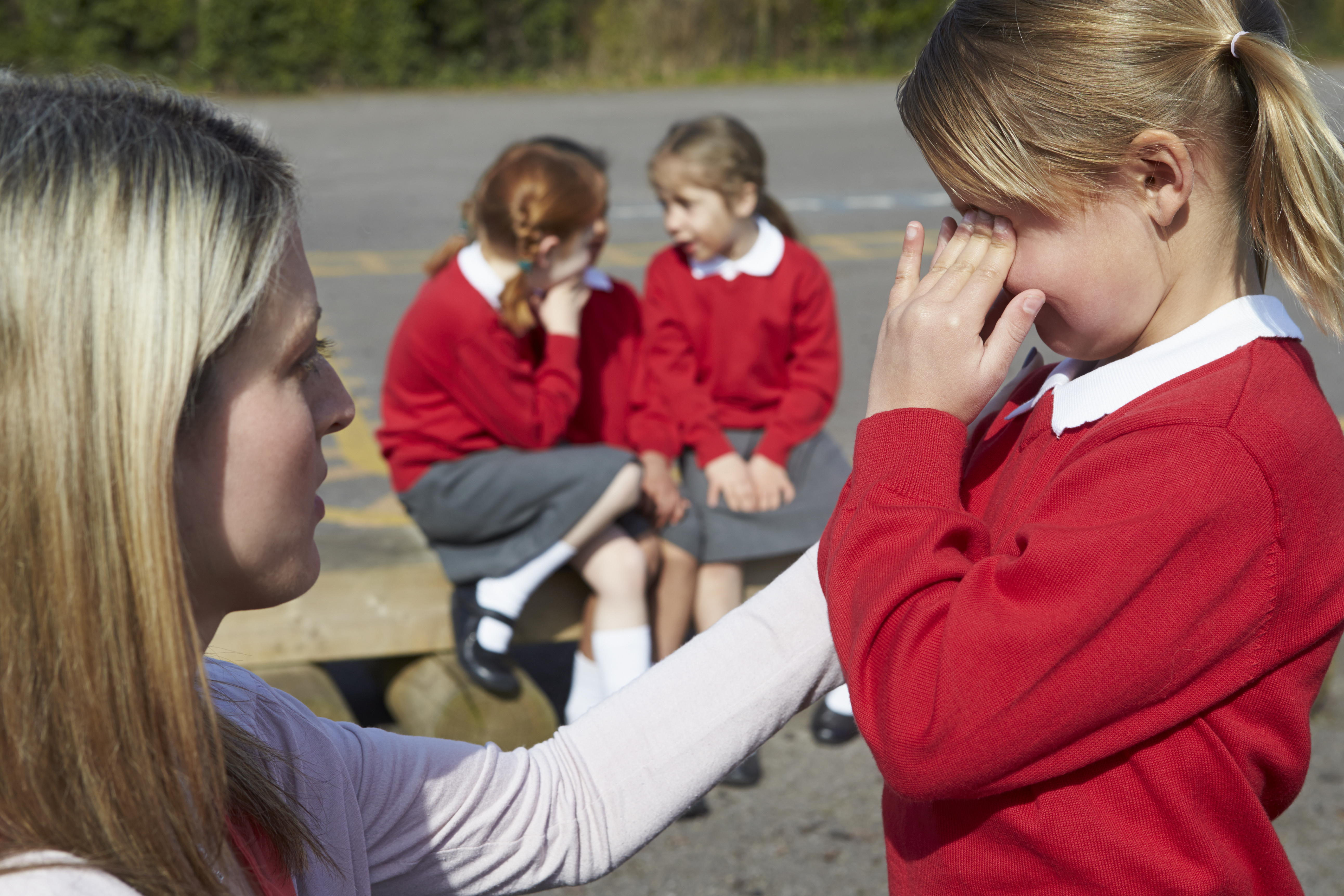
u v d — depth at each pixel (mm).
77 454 615
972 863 992
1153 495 880
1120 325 972
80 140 643
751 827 2469
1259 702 934
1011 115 944
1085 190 937
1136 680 880
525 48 16828
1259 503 878
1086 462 926
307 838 812
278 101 14867
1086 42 927
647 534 2645
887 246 8016
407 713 2584
